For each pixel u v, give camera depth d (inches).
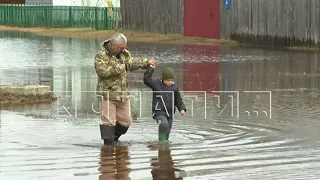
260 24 2554.1
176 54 2187.5
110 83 801.6
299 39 2369.6
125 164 695.1
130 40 2947.8
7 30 4131.4
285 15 2421.3
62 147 776.9
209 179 635.5
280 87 1353.3
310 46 2324.1
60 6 4274.1
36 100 1152.8
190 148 772.0
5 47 2564.0
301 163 697.0
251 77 1530.5
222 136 844.6
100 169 673.6
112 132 797.2
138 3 3383.4
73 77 1529.3
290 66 1782.7
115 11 3759.8
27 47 2568.9
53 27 4311.0
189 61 1942.7
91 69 1722.4
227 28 2758.4
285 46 2434.8
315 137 834.8
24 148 768.9
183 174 653.3
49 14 4367.6
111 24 3791.8
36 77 1526.8
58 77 1528.1
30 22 4530.0
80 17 4114.2
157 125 921.5
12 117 981.2
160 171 665.6
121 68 792.9
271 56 2091.5
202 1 2893.7
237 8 2682.1
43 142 804.0
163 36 3056.1
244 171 663.8
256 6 2568.9
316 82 1439.5
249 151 754.8
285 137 836.6
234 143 800.9
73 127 904.3
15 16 4655.5
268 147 776.3
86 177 642.8
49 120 959.0
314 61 1918.1
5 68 1748.3
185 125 917.8
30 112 1032.2
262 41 2554.1
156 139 828.0
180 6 3043.8
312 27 2300.7
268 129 890.7
